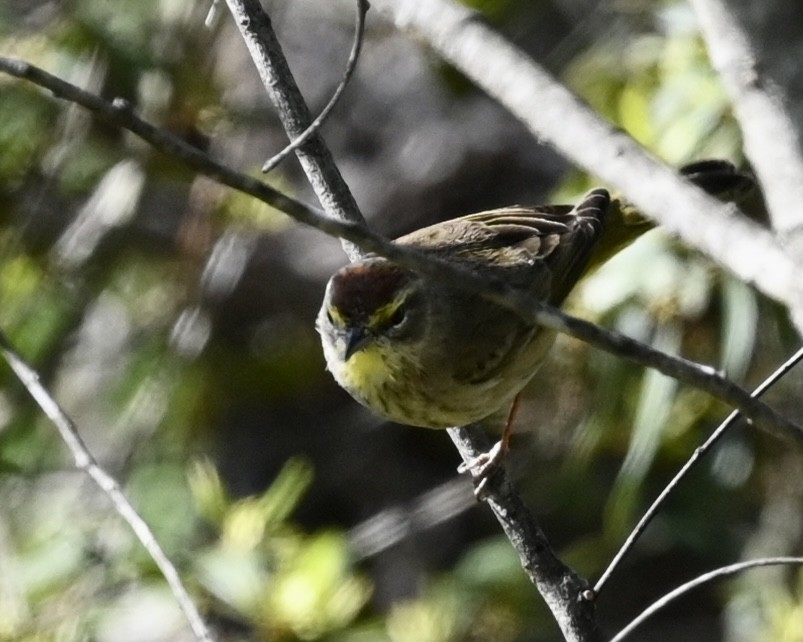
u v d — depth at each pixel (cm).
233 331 1465
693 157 987
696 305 966
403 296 820
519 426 1215
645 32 1162
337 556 1002
